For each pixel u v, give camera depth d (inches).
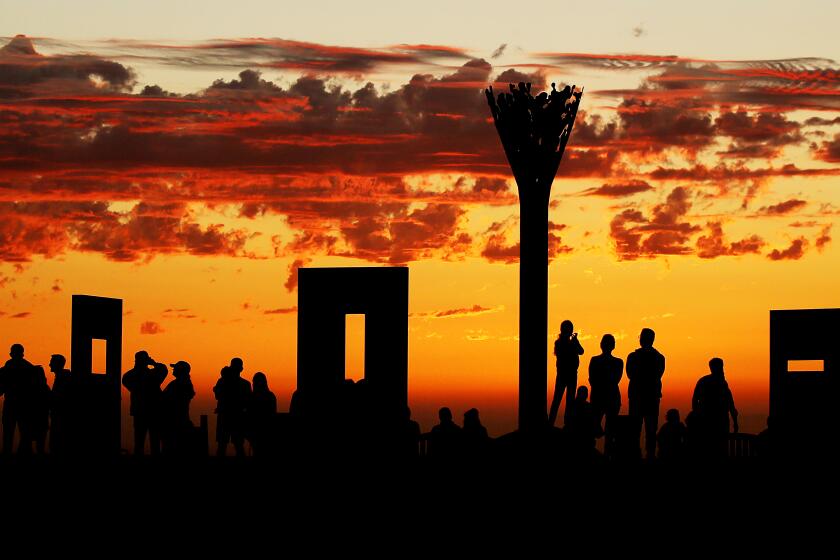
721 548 1007.6
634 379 1029.8
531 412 1194.0
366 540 1053.8
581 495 1035.3
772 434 1072.2
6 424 1125.7
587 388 1045.8
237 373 1107.3
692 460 1031.0
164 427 1096.8
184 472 1091.9
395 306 1111.6
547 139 1202.0
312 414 1110.4
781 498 1028.5
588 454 1041.5
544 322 1205.7
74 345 1152.8
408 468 1073.5
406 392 1106.1
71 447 1137.4
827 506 1027.3
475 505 1049.5
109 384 1214.9
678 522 1014.4
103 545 1031.6
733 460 1040.8
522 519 1041.5
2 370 1123.9
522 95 1206.9
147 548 1029.8
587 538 1026.1
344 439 1096.8
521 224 1214.9
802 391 1136.8
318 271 1127.0
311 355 1122.0
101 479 1090.1
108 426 1210.0
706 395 1035.9
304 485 1082.7
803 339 1138.0
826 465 1053.2
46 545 1029.8
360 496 1074.1
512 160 1219.2
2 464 1107.3
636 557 1015.0
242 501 1074.1
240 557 1023.6
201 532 1053.8
